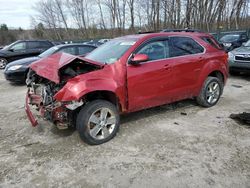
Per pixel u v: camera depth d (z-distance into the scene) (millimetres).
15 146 4020
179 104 5824
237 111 5316
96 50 5082
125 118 5020
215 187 2875
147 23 37812
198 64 5168
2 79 10430
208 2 31031
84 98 3809
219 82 5652
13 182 3090
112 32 42656
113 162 3451
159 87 4586
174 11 32219
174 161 3428
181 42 5004
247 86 7750
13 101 6734
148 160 3473
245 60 8273
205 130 4383
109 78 3963
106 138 4008
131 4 39281
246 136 4113
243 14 35312
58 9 47562
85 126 3785
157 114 5211
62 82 3783
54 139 4203
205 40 5535
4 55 12805
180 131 4363
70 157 3619
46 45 13273
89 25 45906
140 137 4172
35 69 4309
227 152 3621
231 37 15078
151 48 4531
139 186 2939
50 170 3316
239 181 2971
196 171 3186
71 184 3021
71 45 9070
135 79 4227
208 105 5570
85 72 3986
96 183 3023
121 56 4207
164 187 2904
